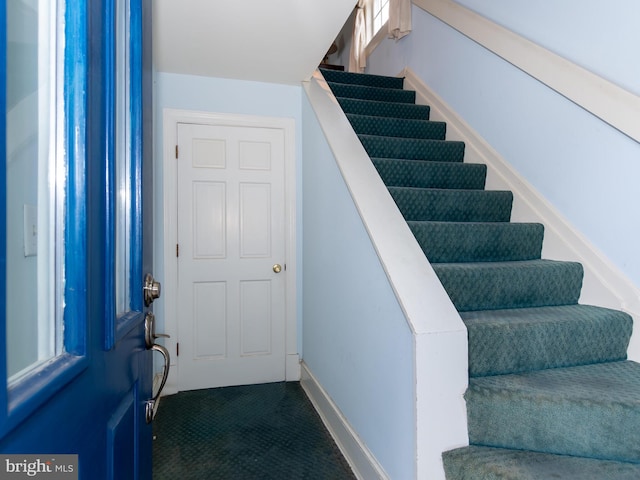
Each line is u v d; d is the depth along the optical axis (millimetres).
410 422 1200
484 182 2457
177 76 2549
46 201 537
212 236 2627
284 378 2756
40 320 521
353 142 2080
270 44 2146
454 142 2648
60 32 538
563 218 1888
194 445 1912
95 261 599
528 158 2131
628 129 1521
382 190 1728
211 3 1759
